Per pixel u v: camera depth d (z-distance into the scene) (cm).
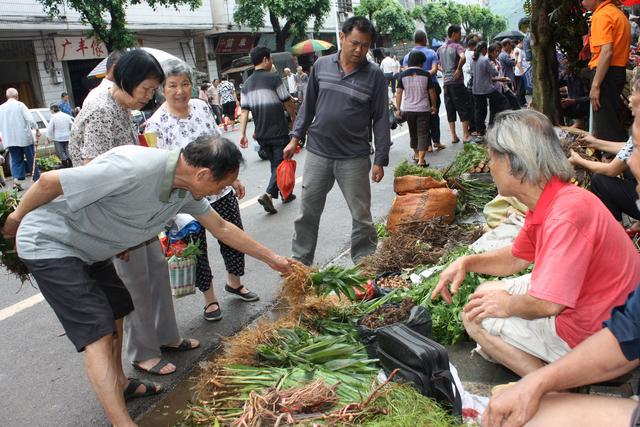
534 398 207
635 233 442
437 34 5634
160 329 412
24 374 420
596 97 635
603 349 205
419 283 425
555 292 237
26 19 2214
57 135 1455
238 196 470
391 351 300
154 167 286
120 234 301
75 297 284
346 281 383
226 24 3225
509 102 1189
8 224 306
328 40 4600
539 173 250
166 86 439
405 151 1155
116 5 2127
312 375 302
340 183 496
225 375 309
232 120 2491
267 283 541
